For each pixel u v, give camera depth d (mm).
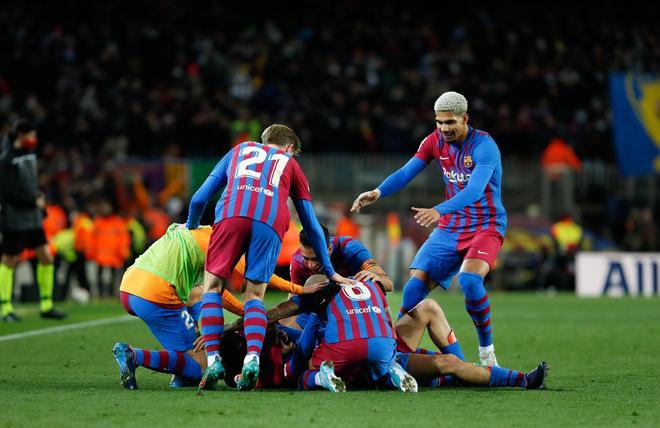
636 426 19203
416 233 85312
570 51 112062
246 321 23594
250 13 120938
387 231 83188
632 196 90938
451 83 103750
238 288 56656
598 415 20422
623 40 116125
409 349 25500
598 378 27062
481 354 28406
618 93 85312
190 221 25109
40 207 48406
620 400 22562
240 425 18891
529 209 89938
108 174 71812
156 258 24812
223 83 104438
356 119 97312
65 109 95625
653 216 90500
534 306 59031
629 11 120625
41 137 87438
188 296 25328
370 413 20359
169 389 24422
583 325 45219
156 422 19203
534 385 24281
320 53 110688
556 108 103438
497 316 50781
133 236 66938
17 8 107812
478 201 28625
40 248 47000
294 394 23172
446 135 28281
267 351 24438
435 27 118875
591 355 33375
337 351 23812
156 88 100625
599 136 96375
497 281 79000
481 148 28234
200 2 118438
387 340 23875
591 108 103812
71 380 26266
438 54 110312
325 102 100812
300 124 96125
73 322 45969
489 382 24234
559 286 77250
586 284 74812
